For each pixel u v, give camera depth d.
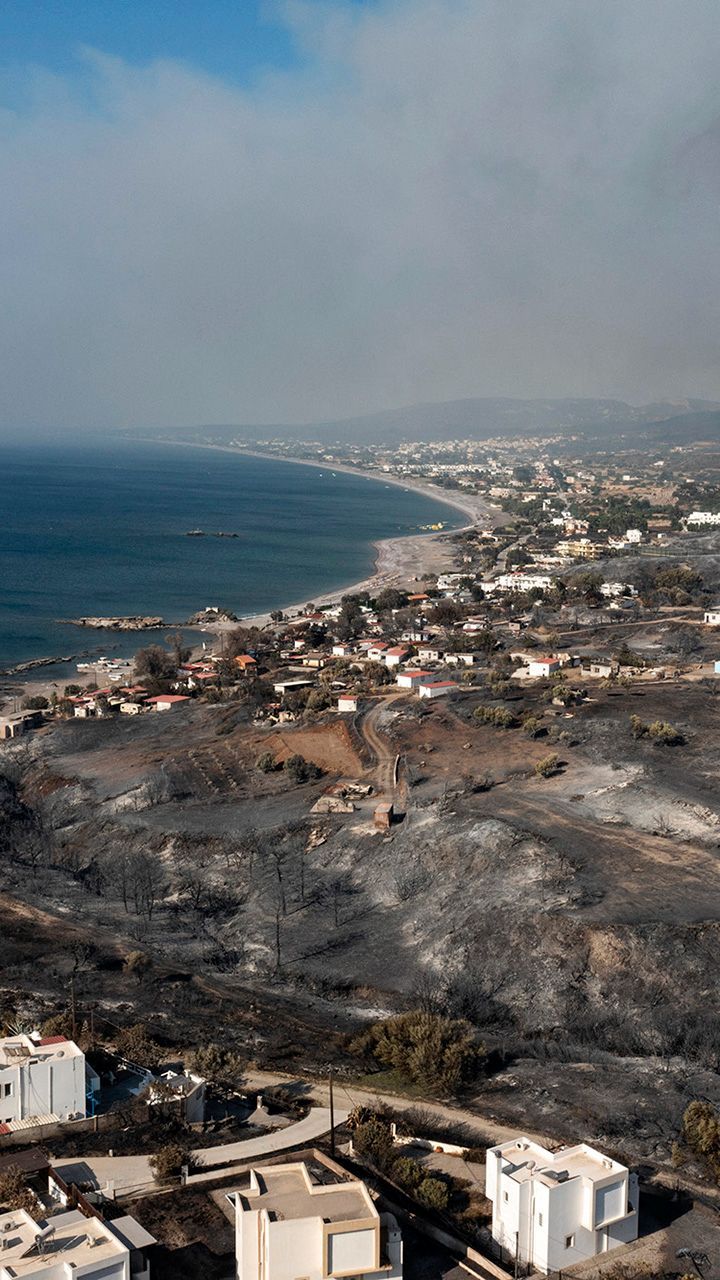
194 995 100.31
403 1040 84.88
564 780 150.62
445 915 116.12
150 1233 58.50
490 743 169.62
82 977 103.75
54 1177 63.25
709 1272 55.56
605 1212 57.28
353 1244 51.03
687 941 103.44
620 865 120.62
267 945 116.50
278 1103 76.25
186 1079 76.19
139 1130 71.12
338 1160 66.50
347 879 131.88
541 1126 72.19
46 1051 74.50
